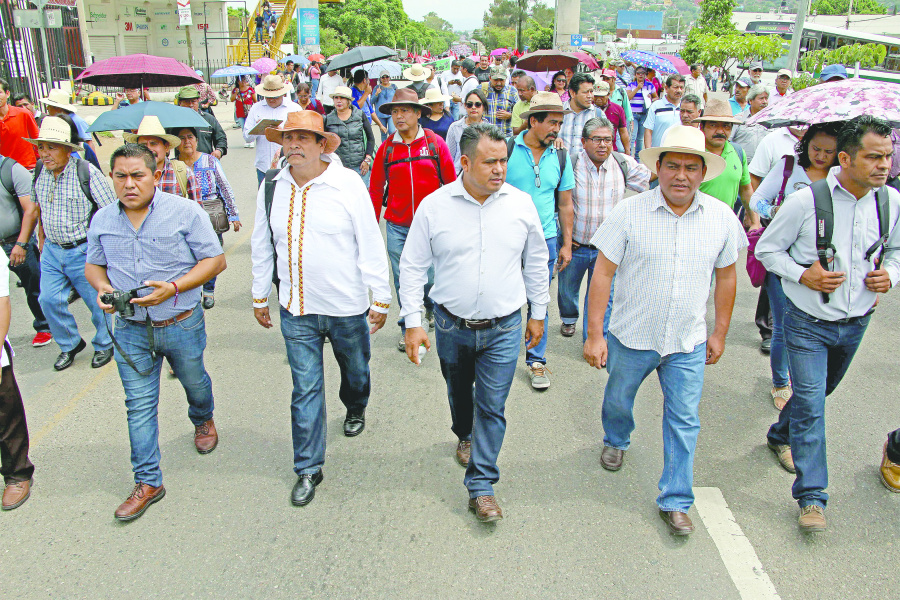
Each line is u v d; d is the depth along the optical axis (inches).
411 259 130.3
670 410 129.5
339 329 143.0
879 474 148.6
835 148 147.6
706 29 1352.1
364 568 120.5
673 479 128.3
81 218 190.2
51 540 128.3
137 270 135.3
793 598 113.7
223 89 1208.8
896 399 183.6
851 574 119.2
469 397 143.9
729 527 131.2
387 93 452.4
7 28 494.6
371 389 190.1
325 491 143.2
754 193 178.9
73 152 192.9
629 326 130.6
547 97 183.2
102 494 142.7
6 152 253.6
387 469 151.3
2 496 139.1
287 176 136.5
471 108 270.4
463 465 152.3
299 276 136.3
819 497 130.3
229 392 187.2
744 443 162.1
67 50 863.1
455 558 122.9
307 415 139.2
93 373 200.2
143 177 129.8
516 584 116.5
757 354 213.0
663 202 123.3
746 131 283.4
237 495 141.9
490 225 125.0
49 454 157.6
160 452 154.8
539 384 188.5
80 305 259.4
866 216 127.2
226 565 121.3
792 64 682.8
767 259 135.0
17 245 197.9
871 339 226.5
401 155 199.6
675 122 317.4
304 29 1083.9
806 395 130.1
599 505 138.1
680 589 115.4
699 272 124.7
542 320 135.4
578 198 200.8
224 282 283.1
